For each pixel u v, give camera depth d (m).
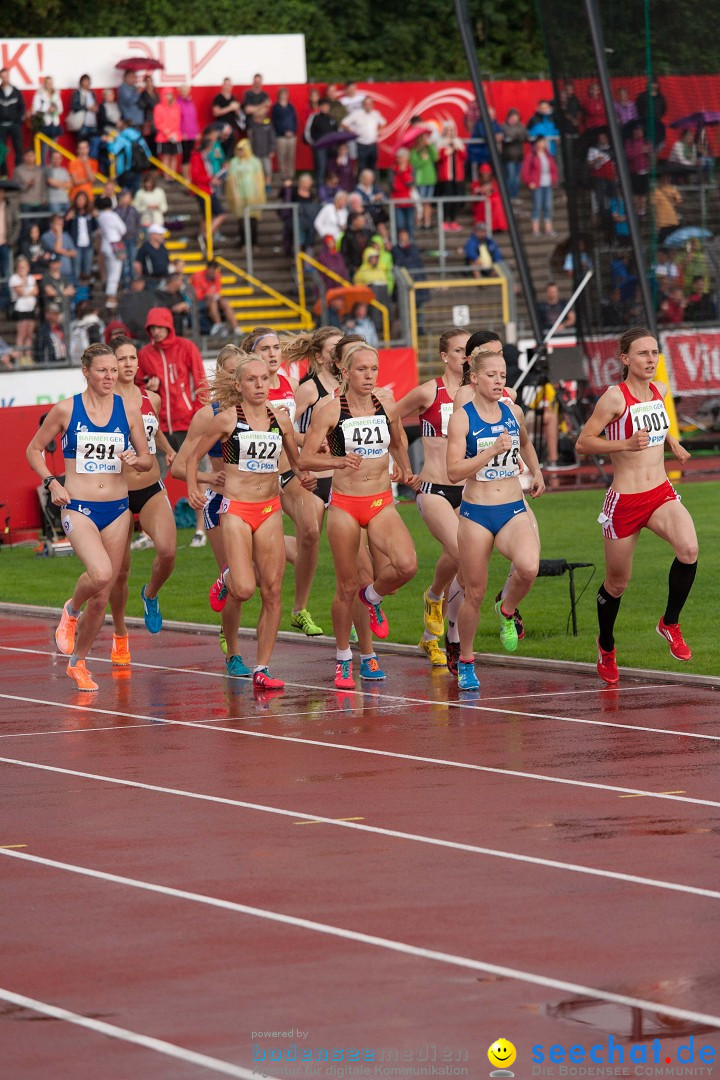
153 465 35.53
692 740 26.64
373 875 19.59
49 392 71.19
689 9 62.59
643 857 20.02
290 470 37.19
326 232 86.56
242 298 87.19
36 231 77.44
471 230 93.75
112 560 32.84
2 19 113.62
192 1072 13.85
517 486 31.00
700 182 64.56
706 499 60.78
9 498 59.31
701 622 37.41
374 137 93.50
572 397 74.44
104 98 88.94
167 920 18.05
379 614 34.25
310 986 15.80
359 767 25.52
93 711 31.05
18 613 45.12
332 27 126.62
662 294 64.88
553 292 82.12
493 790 23.69
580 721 28.53
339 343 31.73
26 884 19.64
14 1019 15.14
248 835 21.62
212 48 93.88
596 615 39.09
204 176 90.81
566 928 17.39
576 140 63.91
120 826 22.31
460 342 33.16
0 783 25.22
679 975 15.85
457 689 32.19
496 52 130.25
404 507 64.44
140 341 72.56
